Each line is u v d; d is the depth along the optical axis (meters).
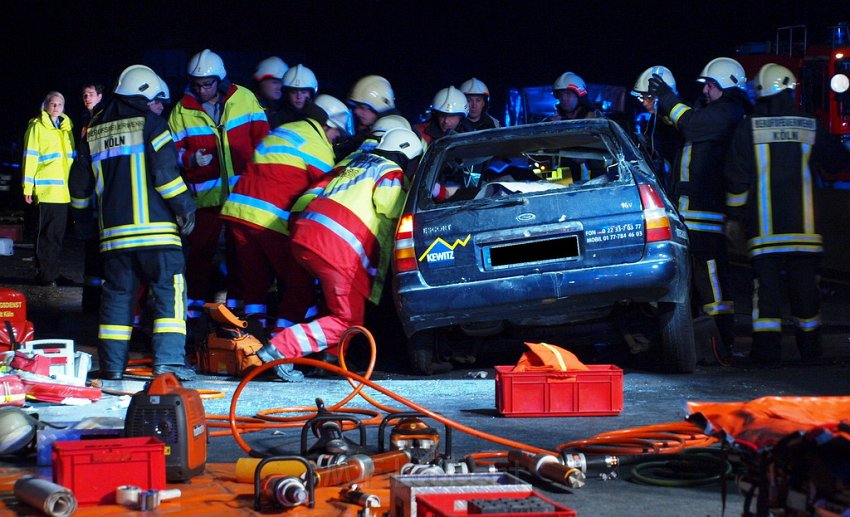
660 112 27.95
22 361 21.08
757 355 25.52
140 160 23.78
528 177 25.73
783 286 38.19
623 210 22.20
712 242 26.80
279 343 23.95
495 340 24.39
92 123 24.48
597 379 19.09
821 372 23.83
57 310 35.72
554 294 22.20
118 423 15.94
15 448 15.96
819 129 25.78
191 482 14.22
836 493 9.44
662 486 13.88
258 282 27.70
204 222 29.64
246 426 18.06
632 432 16.03
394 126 27.66
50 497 12.35
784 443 9.73
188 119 29.34
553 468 13.76
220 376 25.06
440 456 15.00
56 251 41.94
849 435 9.55
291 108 29.38
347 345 24.80
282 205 26.56
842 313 35.03
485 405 20.45
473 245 22.53
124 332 23.92
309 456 14.91
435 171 23.58
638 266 22.02
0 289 23.97
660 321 22.94
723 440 10.49
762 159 25.55
